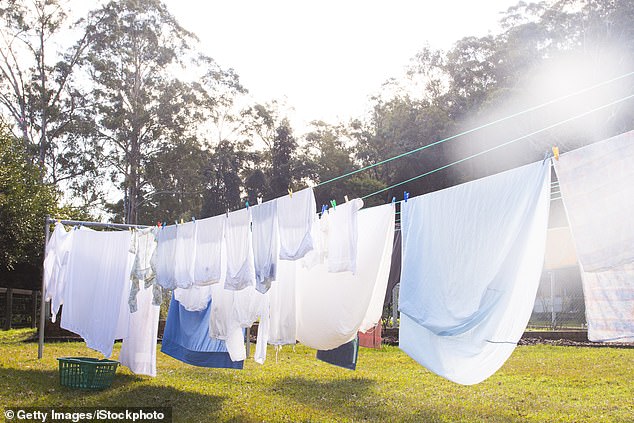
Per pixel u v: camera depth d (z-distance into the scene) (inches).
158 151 1315.2
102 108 1248.8
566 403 303.6
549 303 847.1
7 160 787.4
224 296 298.2
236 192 1466.5
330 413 279.4
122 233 353.7
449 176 1214.9
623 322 177.8
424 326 216.7
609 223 167.9
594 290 184.4
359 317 250.1
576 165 176.6
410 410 287.4
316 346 268.8
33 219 768.3
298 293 276.7
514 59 1346.0
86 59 1237.1
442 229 220.4
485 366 203.8
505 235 199.2
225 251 300.2
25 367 402.9
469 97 1417.3
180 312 334.6
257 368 428.5
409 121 1327.5
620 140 167.9
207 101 1347.2
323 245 255.0
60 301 410.0
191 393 323.9
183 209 1401.3
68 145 1267.2
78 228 393.1
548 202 191.0
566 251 393.7
